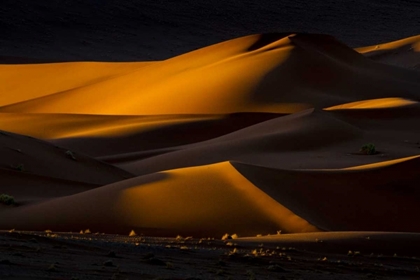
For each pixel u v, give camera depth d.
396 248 57.09
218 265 40.69
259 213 69.50
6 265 31.72
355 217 76.81
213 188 73.94
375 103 179.75
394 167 88.00
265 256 46.19
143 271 35.12
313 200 77.44
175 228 66.62
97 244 42.53
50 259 35.34
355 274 44.69
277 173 81.12
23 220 67.56
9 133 117.44
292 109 189.62
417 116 165.50
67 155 117.12
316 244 54.59
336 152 133.00
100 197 72.12
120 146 158.62
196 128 168.62
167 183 75.12
